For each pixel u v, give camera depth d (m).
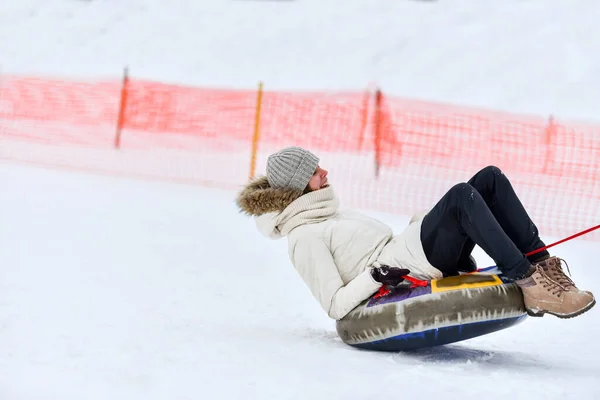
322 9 66.56
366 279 10.48
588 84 55.34
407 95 56.34
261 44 63.62
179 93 45.50
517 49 59.56
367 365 9.78
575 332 13.20
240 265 18.38
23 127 42.44
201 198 29.70
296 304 14.75
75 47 65.12
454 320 10.04
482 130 43.16
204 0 69.12
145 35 65.81
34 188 27.73
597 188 35.34
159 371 8.89
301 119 43.84
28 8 69.50
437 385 8.78
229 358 9.75
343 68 60.16
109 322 11.50
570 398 8.40
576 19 62.12
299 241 11.41
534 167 38.50
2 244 17.77
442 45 61.16
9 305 12.12
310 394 8.21
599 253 23.70
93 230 20.89
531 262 10.37
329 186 11.95
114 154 38.97
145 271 16.45
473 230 10.03
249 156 40.16
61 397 7.73
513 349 11.73
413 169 37.69
